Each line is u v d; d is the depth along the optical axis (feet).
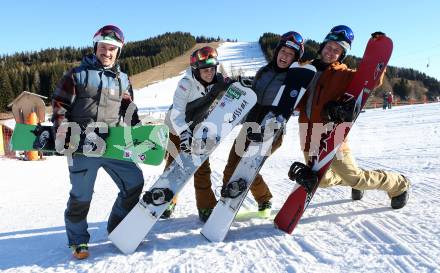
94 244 10.97
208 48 11.25
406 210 11.53
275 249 9.51
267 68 11.86
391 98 85.51
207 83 11.59
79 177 9.78
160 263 9.18
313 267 8.29
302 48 11.44
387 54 10.52
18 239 11.87
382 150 26.20
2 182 25.35
